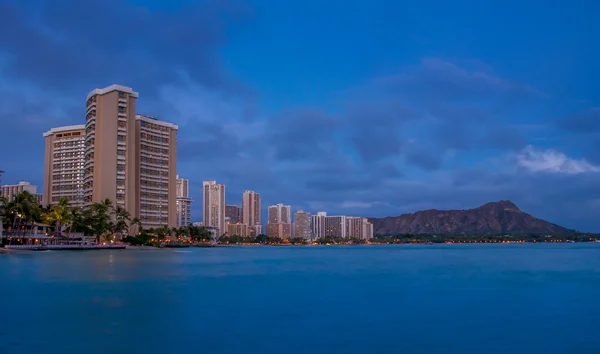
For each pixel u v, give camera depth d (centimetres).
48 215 17938
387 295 4766
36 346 2631
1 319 3394
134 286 5466
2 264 9119
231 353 2505
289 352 2522
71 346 2630
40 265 8844
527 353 2534
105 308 3884
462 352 2553
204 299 4434
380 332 3002
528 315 3616
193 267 9069
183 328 3089
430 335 2922
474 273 7750
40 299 4372
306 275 7331
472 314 3669
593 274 7438
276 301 4316
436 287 5550
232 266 9694
